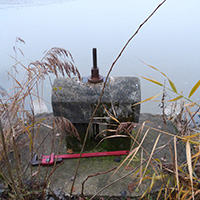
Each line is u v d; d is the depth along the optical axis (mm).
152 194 1532
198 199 1373
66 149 1957
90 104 1660
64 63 1296
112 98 1649
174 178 1229
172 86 1060
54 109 1702
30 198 1490
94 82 1739
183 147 1949
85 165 1814
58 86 1731
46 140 2045
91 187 1612
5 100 1282
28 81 1148
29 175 1685
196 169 1584
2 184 1585
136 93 1670
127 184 1625
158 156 1869
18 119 1312
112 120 1721
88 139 1894
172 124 2271
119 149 1931
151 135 2123
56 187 1612
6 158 1144
